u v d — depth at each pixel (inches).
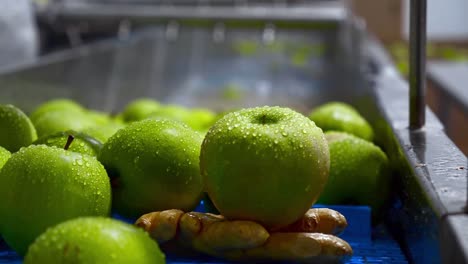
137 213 22.3
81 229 17.0
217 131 19.6
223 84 74.8
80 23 75.7
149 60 74.2
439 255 17.6
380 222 26.5
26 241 19.9
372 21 102.7
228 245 19.3
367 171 25.4
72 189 19.8
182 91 73.7
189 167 22.0
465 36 132.6
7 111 25.7
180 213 20.2
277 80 74.0
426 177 20.3
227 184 19.1
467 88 73.4
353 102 50.7
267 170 18.8
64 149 21.5
